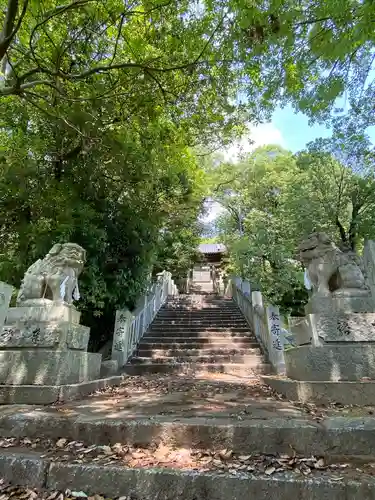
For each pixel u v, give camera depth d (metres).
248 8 4.41
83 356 5.22
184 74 6.57
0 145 7.53
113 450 2.76
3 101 7.45
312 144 11.35
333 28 4.46
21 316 4.86
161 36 6.26
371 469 2.38
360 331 4.18
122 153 8.11
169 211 10.96
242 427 2.80
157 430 2.90
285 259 14.69
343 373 3.97
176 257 19.92
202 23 5.62
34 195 7.57
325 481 2.16
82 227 7.59
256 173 19.95
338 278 4.85
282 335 7.74
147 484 2.28
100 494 2.30
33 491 2.35
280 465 2.45
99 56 7.30
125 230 9.16
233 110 7.16
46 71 5.26
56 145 8.09
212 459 2.56
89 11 5.37
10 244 8.27
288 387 4.25
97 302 8.08
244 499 2.17
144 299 10.32
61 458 2.59
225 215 22.42
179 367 7.65
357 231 12.11
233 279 15.88
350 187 12.52
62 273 5.18
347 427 2.77
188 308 13.36
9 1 4.35
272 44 4.97
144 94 7.12
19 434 3.13
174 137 8.59
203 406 3.83
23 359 4.46
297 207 13.20
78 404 4.00
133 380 6.59
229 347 8.84
